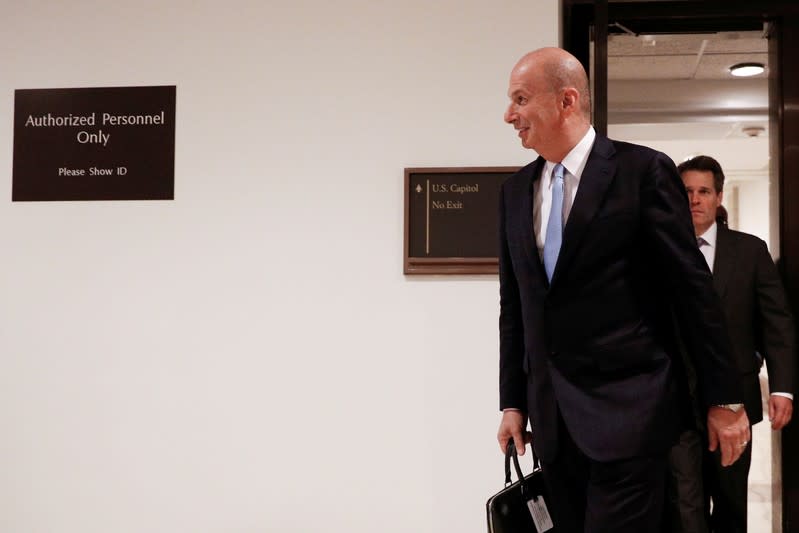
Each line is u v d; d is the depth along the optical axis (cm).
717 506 277
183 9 301
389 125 290
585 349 173
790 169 300
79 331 302
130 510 298
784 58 302
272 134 295
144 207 300
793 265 298
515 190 191
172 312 298
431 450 285
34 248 305
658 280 175
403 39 290
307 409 291
